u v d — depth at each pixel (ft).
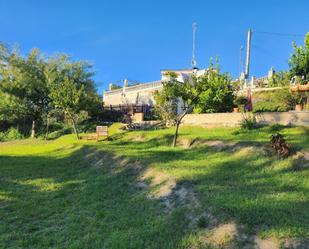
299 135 53.62
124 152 57.77
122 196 37.81
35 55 129.59
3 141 120.16
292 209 26.78
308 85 66.39
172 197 33.47
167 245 24.12
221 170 40.01
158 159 48.91
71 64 132.05
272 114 65.82
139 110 118.93
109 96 159.94
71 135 103.40
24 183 47.55
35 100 125.59
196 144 58.75
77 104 94.94
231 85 78.43
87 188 42.88
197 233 24.68
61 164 61.77
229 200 29.04
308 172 36.70
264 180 35.37
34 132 125.18
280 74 123.34
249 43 131.64
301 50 81.82
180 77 85.46
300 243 21.75
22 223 31.94
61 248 26.03
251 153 45.03
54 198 39.65
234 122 72.18
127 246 24.90
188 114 83.25
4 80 121.90
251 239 22.68
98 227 29.55
